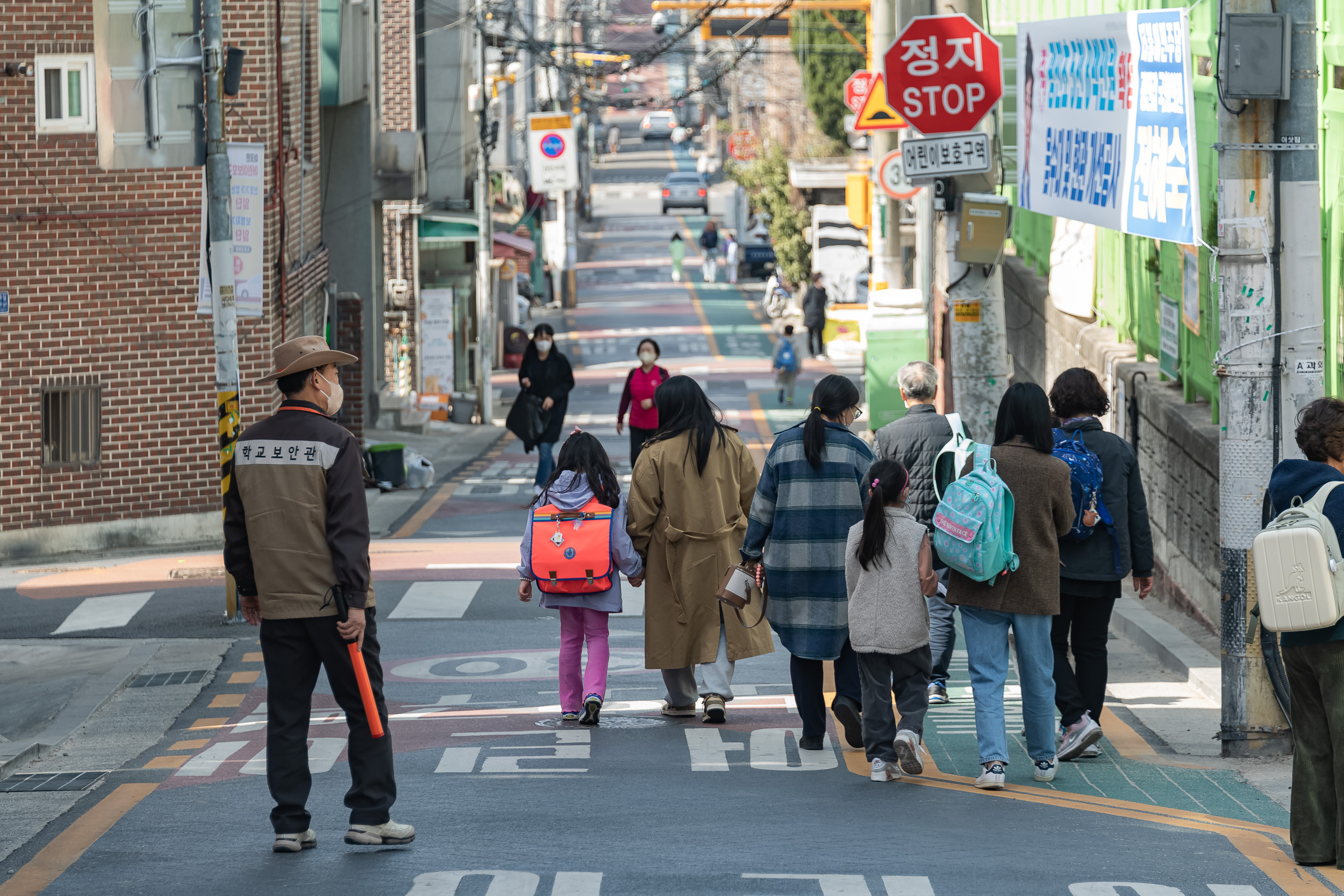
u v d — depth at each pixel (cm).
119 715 3053
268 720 1897
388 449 6769
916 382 2823
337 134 8694
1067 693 2502
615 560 2767
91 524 5434
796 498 2470
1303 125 2403
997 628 2302
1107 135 3222
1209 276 3509
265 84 5684
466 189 10444
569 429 9238
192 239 5494
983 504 2208
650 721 2828
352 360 1889
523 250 13450
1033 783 2339
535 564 2739
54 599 4394
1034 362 6175
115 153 4025
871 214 8888
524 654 3572
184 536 5584
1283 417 2441
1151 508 4031
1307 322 2423
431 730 2781
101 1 4009
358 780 1906
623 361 12494
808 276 14512
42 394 5341
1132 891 1697
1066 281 5444
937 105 3788
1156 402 3931
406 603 4181
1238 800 2216
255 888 1730
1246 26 2372
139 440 5497
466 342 11262
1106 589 2502
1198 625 3512
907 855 1859
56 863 1878
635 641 3734
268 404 5712
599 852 1877
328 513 1850
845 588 2466
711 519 2723
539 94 15838
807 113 15562
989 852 1878
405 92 9812
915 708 2300
